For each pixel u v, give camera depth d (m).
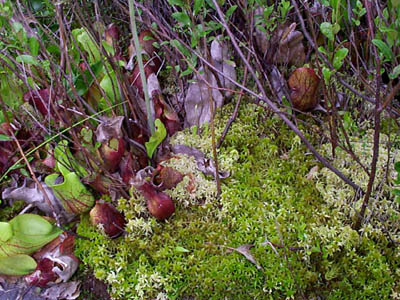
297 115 0.71
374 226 0.59
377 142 0.48
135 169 0.64
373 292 0.54
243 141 0.69
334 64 0.49
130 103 0.63
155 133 0.62
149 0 0.71
